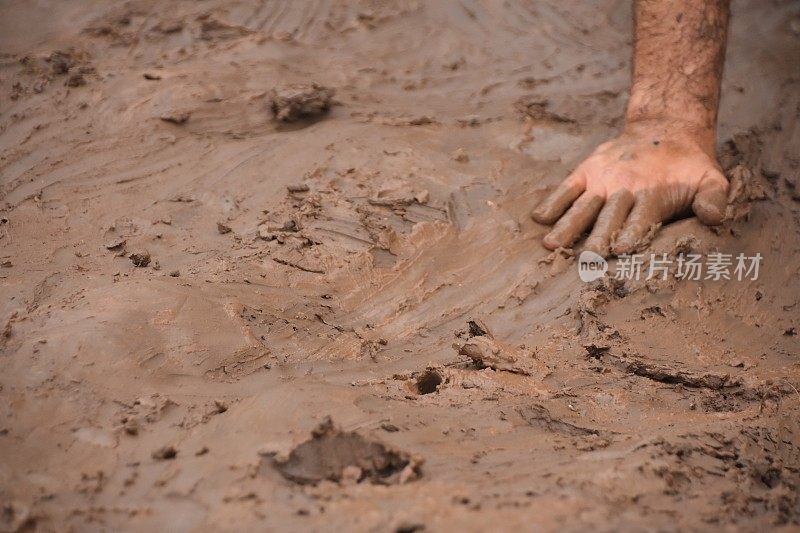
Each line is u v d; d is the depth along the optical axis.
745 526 2.46
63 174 5.17
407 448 2.67
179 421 2.84
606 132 5.98
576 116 6.24
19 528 2.29
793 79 6.67
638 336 4.00
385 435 2.71
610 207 4.75
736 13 7.80
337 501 2.34
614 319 4.13
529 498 2.40
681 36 5.13
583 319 4.09
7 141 5.56
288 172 5.20
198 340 3.36
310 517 2.26
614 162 4.98
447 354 3.81
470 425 2.97
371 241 4.52
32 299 3.61
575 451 2.81
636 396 3.49
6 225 4.54
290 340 3.67
